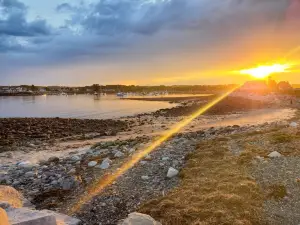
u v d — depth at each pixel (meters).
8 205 9.14
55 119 48.91
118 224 8.67
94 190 12.60
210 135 25.17
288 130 22.31
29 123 42.94
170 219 9.05
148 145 21.69
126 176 14.18
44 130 37.03
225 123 40.75
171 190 11.92
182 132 31.19
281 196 10.43
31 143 28.98
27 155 23.25
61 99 152.50
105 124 42.91
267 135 20.61
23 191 13.31
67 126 40.75
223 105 75.12
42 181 14.59
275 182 11.55
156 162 16.22
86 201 11.52
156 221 8.60
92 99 145.25
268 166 13.42
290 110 62.50
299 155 14.68
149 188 12.56
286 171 12.59
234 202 9.88
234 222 8.59
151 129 36.97
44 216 7.76
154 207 10.13
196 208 9.62
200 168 14.01
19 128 38.31
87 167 16.42
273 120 43.12
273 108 68.44
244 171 13.05
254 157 14.88
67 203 11.51
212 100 98.94
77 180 13.73
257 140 19.08
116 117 57.00
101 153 20.56
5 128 37.94
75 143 28.64
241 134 22.42
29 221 7.38
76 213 10.55
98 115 62.41
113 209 10.73
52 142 29.48
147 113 63.75
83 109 80.00
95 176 14.43
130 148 21.25
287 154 15.01
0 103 117.19
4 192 12.11
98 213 10.49
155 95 188.25
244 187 10.98
